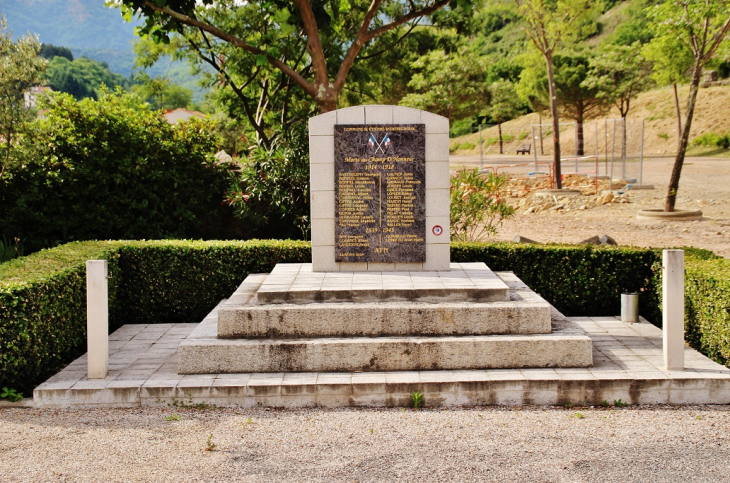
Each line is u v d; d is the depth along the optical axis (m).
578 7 19.28
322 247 7.64
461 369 6.20
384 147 7.49
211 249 8.61
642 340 7.13
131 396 5.86
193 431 5.23
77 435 5.16
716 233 14.34
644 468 4.45
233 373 6.22
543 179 24.08
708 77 45.50
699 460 4.56
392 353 6.19
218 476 4.41
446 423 5.34
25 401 5.92
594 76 34.31
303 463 4.61
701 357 6.48
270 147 12.42
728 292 6.23
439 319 6.41
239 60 14.16
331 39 13.91
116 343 7.49
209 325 6.93
